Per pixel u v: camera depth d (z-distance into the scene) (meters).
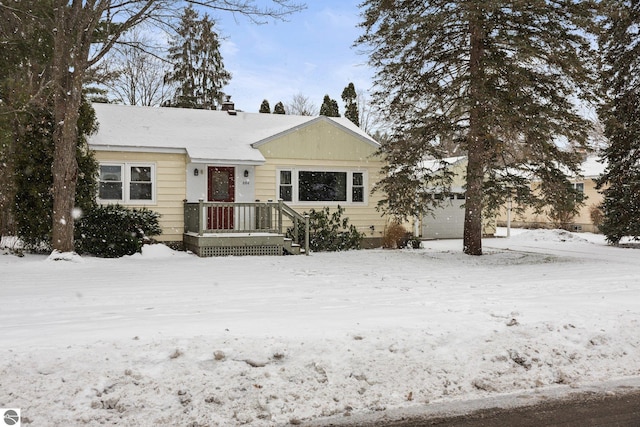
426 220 25.89
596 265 14.99
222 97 32.59
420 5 16.83
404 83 17.34
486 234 26.59
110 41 14.87
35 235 15.94
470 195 17.19
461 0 15.28
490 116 14.81
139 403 4.41
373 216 20.69
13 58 15.67
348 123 23.25
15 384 4.53
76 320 7.08
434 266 14.70
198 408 4.41
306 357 5.33
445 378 5.24
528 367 5.63
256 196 18.95
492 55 16.00
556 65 15.75
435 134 17.06
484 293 9.80
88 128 16.53
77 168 15.22
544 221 34.97
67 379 4.63
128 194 17.53
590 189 33.34
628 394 5.07
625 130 21.09
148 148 17.47
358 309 7.86
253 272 12.87
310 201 19.72
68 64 14.80
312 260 15.66
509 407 4.70
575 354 5.97
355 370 5.18
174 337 5.66
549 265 15.09
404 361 5.45
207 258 15.87
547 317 7.12
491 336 6.21
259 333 5.95
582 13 15.52
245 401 4.56
